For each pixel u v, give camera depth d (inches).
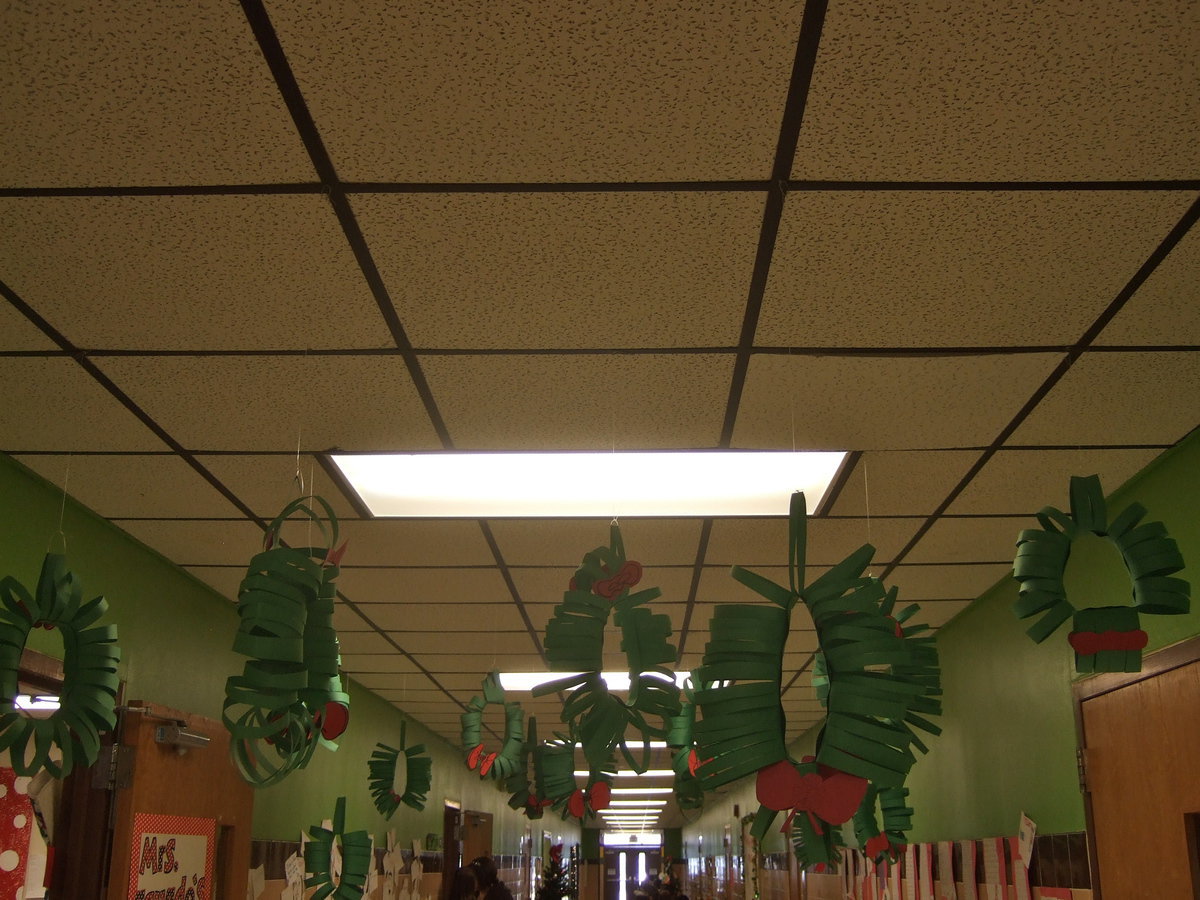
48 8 51.3
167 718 127.4
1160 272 75.0
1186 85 56.5
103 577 126.6
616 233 70.1
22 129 59.9
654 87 56.9
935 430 101.7
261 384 92.4
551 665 86.2
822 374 90.4
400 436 103.3
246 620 82.3
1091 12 51.6
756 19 52.2
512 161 62.9
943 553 140.8
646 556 142.9
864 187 65.4
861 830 115.6
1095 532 79.1
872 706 69.3
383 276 75.2
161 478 113.6
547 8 51.5
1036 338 84.6
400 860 277.3
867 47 54.1
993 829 159.6
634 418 99.1
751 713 70.2
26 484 111.0
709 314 80.7
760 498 121.3
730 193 66.0
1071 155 62.5
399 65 55.2
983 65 55.2
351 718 242.2
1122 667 76.1
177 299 78.6
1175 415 98.3
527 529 131.6
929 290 77.4
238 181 64.9
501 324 82.1
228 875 144.8
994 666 159.2
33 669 106.5
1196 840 102.8
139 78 56.2
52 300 78.5
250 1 51.1
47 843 114.0
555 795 108.8
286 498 119.9
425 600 166.6
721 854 552.4
